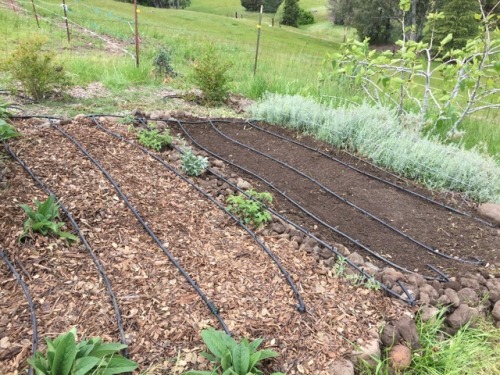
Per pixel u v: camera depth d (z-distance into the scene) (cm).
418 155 475
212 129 543
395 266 319
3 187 319
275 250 307
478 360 254
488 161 474
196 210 343
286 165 459
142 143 443
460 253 347
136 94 642
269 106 595
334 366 220
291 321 244
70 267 258
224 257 290
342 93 716
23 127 434
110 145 425
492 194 445
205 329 228
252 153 484
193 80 732
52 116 492
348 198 411
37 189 325
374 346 237
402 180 462
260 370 211
